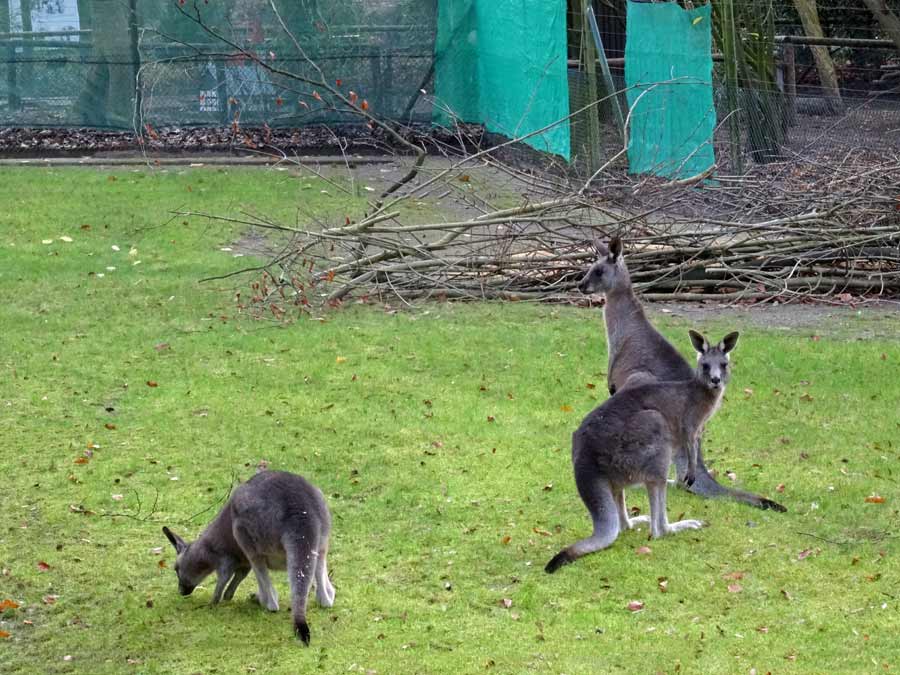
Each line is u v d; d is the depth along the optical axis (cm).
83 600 680
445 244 1334
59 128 2067
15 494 814
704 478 823
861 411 976
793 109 1712
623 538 759
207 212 1670
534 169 1675
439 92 2084
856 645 623
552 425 953
